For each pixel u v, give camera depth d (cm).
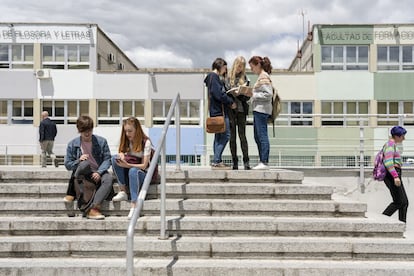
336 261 515
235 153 751
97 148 616
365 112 2736
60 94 2784
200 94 2773
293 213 602
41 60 2808
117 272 484
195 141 2750
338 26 2722
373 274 482
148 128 2770
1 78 2780
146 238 542
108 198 615
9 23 2784
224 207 603
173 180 669
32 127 2777
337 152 2681
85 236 558
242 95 739
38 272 483
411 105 2716
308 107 2744
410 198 956
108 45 3117
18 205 605
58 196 639
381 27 2706
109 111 2803
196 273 484
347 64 2728
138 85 2788
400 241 529
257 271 483
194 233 559
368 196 973
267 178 670
